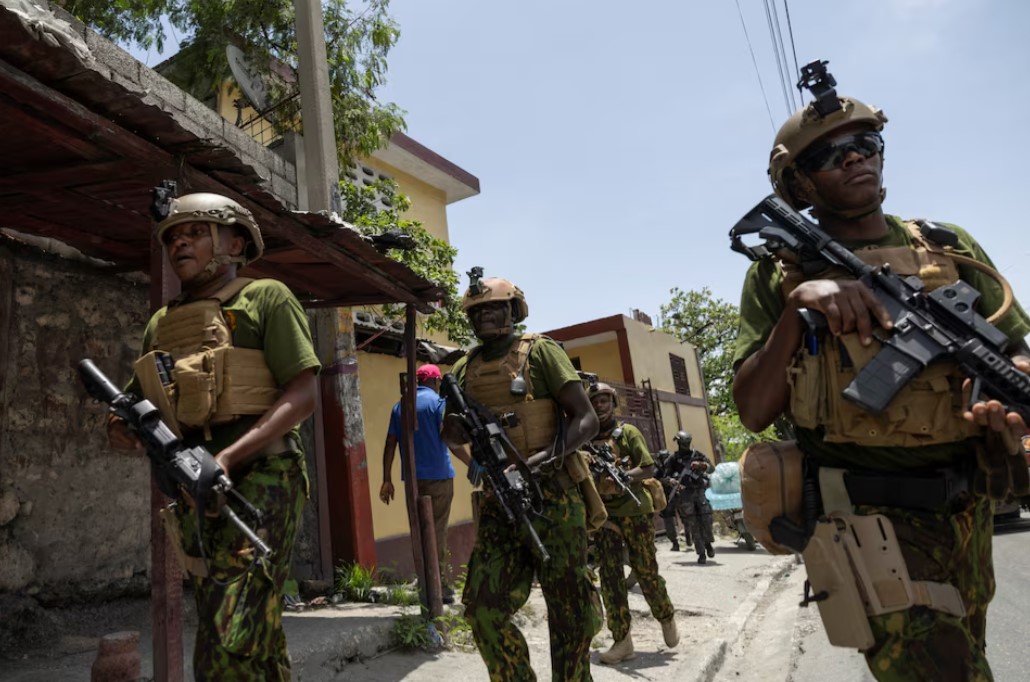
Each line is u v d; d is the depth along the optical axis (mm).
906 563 1806
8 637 4176
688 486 10555
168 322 2426
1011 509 9656
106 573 4969
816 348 1890
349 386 6641
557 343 3586
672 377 20312
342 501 6395
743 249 2154
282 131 9727
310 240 4410
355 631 4426
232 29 9789
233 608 2115
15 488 4512
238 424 2322
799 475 2002
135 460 5273
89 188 3711
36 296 4809
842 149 2035
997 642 4582
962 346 1743
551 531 3291
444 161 14625
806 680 4363
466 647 5023
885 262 1956
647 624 6371
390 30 9672
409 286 5645
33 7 3205
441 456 6562
